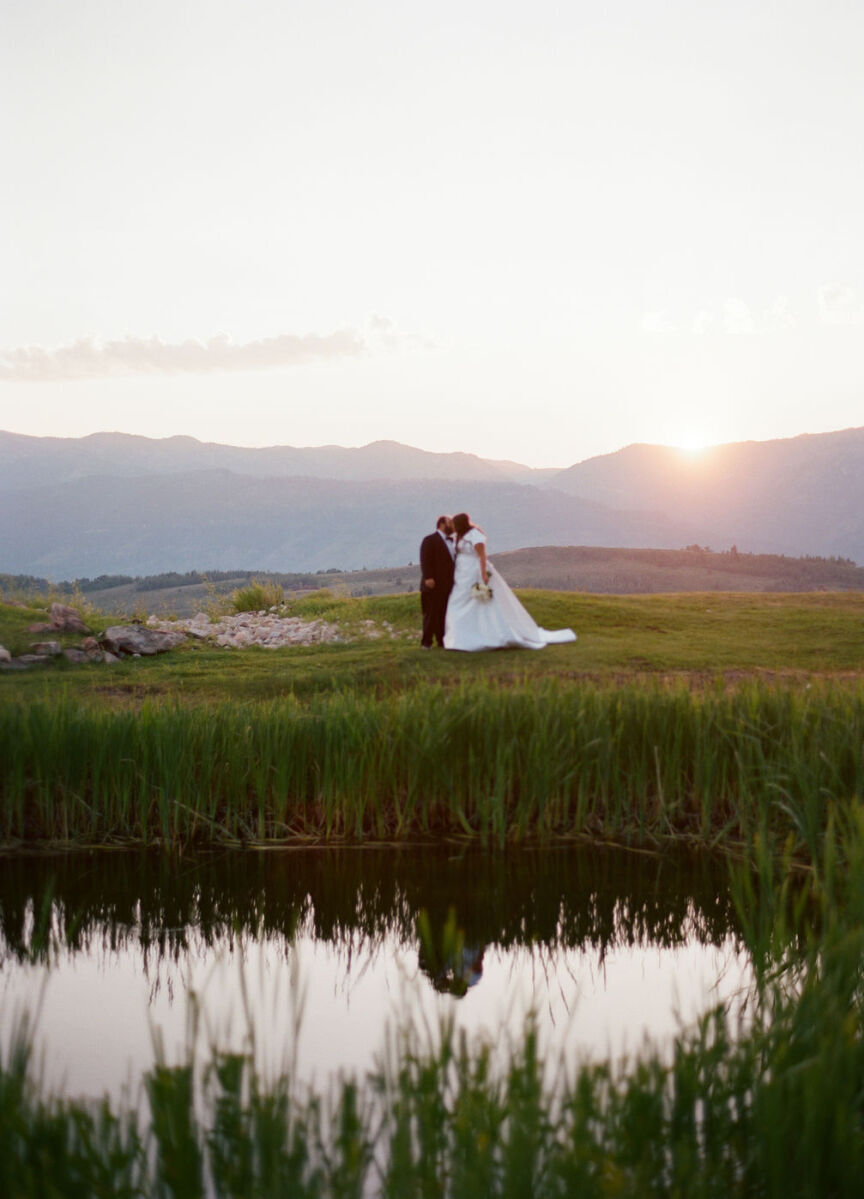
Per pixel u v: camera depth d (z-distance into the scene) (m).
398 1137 2.46
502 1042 3.66
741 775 6.98
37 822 7.47
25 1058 2.97
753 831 6.96
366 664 14.24
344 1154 2.54
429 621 15.80
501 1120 2.51
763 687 8.09
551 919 5.69
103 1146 2.58
